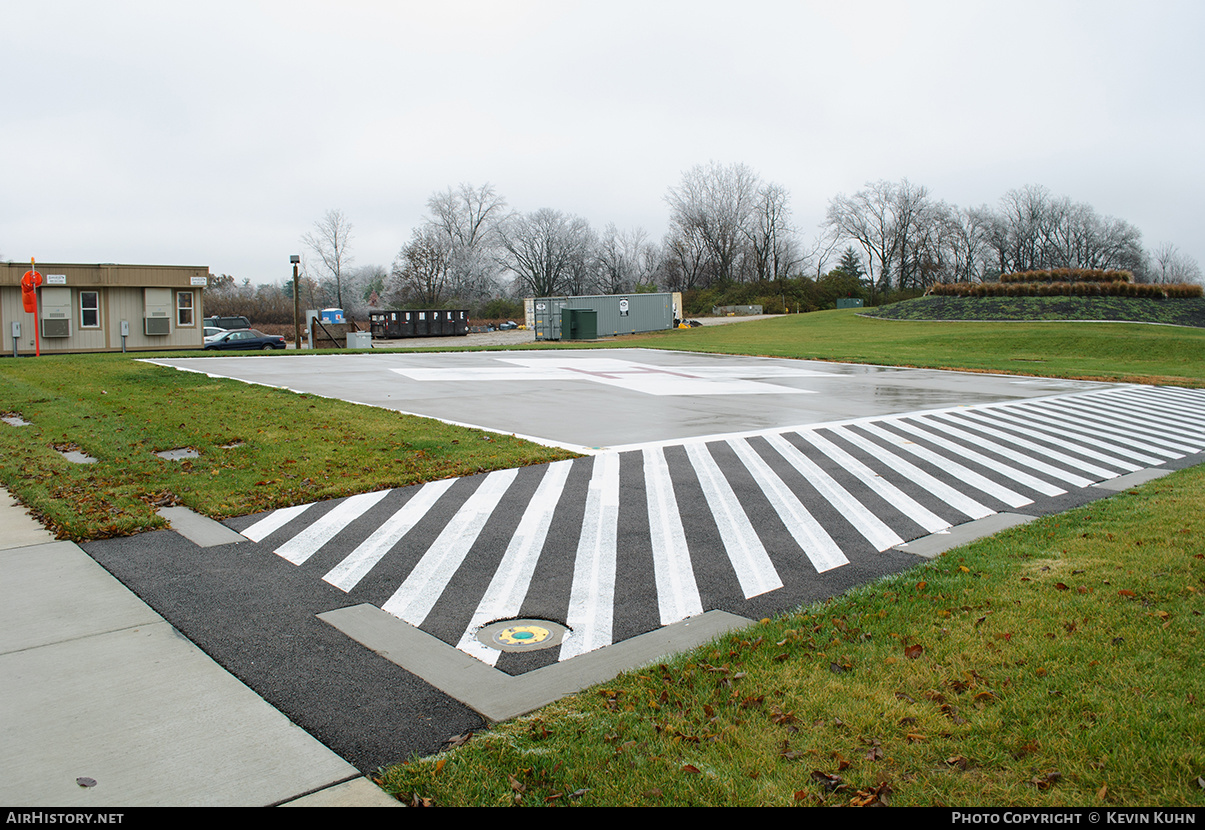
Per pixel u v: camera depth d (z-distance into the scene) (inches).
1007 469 460.1
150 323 1268.5
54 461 406.9
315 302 3351.4
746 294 3474.4
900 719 160.9
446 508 343.6
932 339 1744.6
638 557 282.8
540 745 154.3
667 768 145.0
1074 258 4109.3
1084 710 162.1
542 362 1157.1
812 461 464.1
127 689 178.2
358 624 218.7
